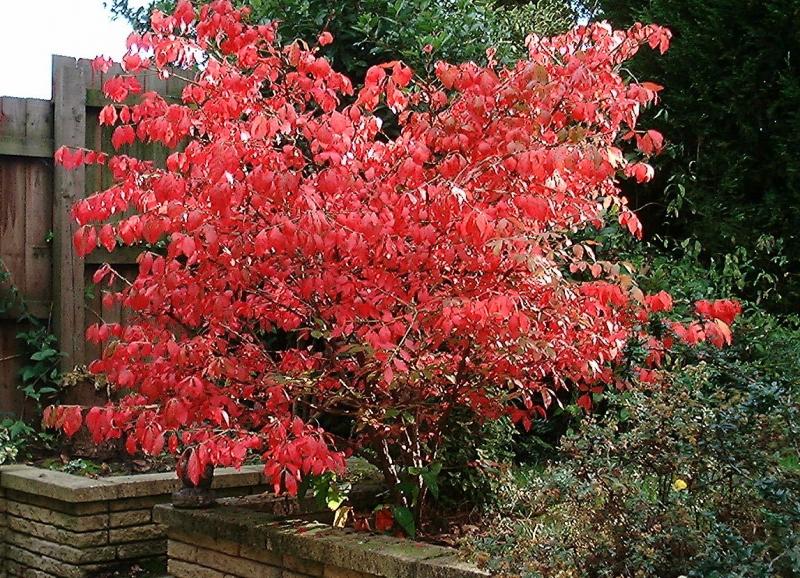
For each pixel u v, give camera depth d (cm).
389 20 645
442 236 356
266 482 547
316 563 380
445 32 660
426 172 390
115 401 636
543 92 347
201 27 379
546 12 923
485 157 366
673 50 781
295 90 405
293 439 373
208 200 354
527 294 367
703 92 764
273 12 654
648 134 379
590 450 370
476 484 477
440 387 412
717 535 313
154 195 368
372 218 337
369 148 390
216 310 358
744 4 745
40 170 634
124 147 654
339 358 423
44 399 629
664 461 341
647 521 326
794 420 325
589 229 614
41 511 525
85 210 373
